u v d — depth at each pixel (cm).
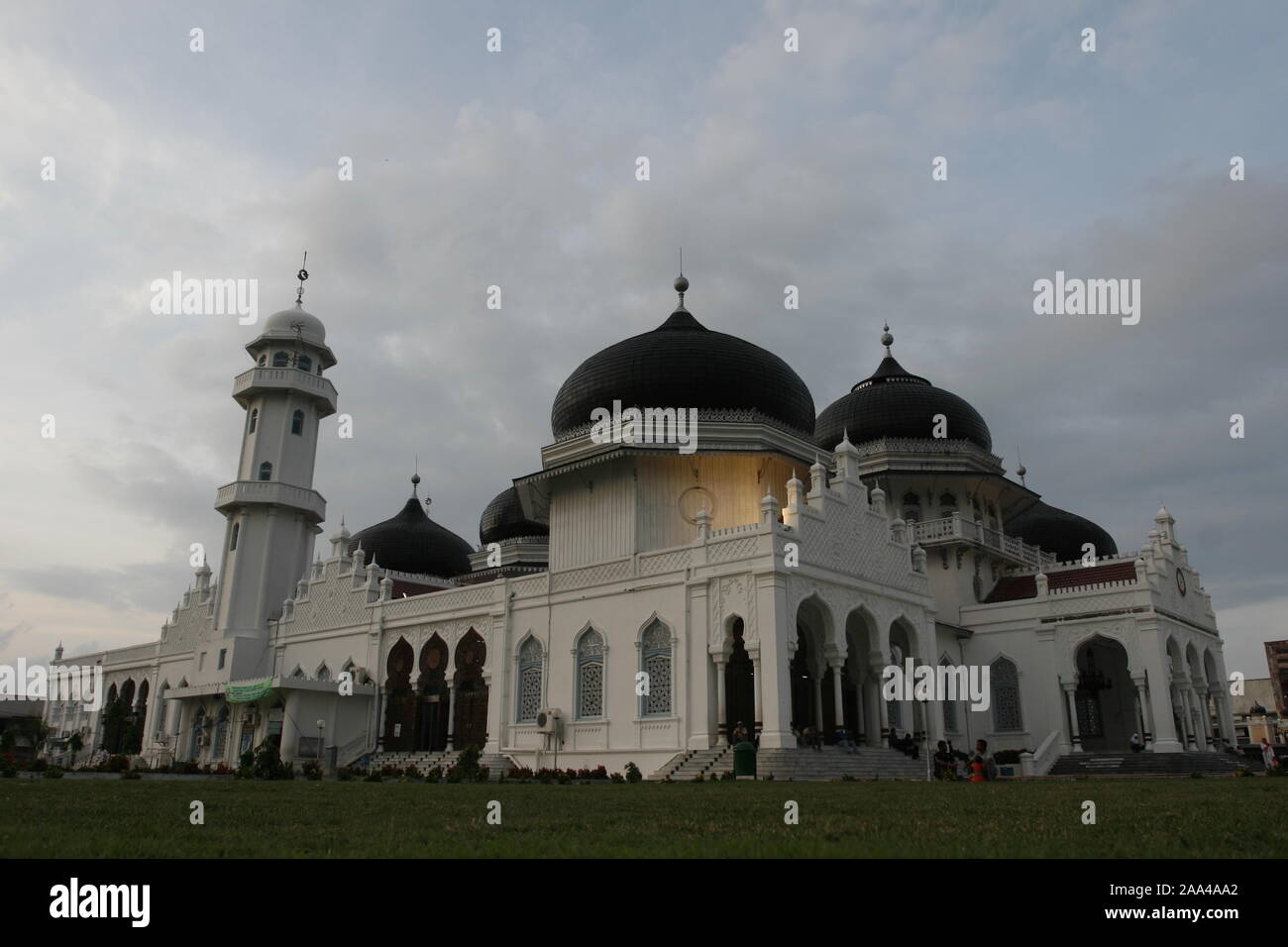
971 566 4116
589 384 3838
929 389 4700
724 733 2781
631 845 615
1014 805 1098
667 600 3023
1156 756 3212
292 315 5069
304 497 4872
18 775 2525
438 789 1694
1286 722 8900
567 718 3197
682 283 4284
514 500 5159
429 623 3831
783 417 3775
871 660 3186
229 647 4556
